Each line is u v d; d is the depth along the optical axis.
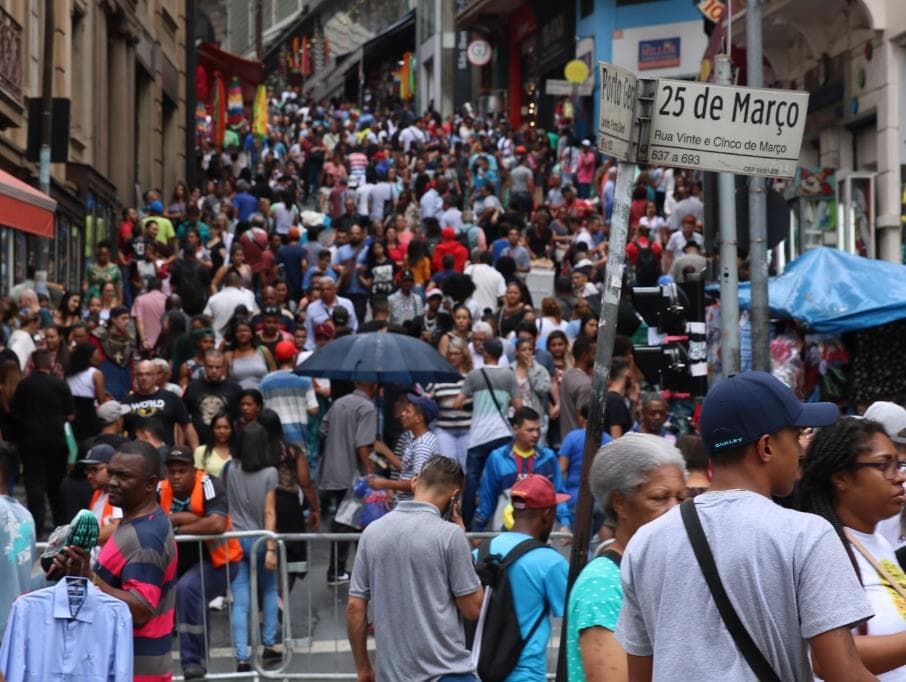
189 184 111.75
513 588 17.36
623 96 17.52
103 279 62.34
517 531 18.02
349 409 36.28
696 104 18.19
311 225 79.12
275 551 29.05
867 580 13.90
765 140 18.53
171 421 36.91
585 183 105.69
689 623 11.40
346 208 84.06
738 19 72.94
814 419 11.88
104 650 16.55
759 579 11.22
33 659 16.38
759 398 11.75
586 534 16.23
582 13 127.25
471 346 45.06
